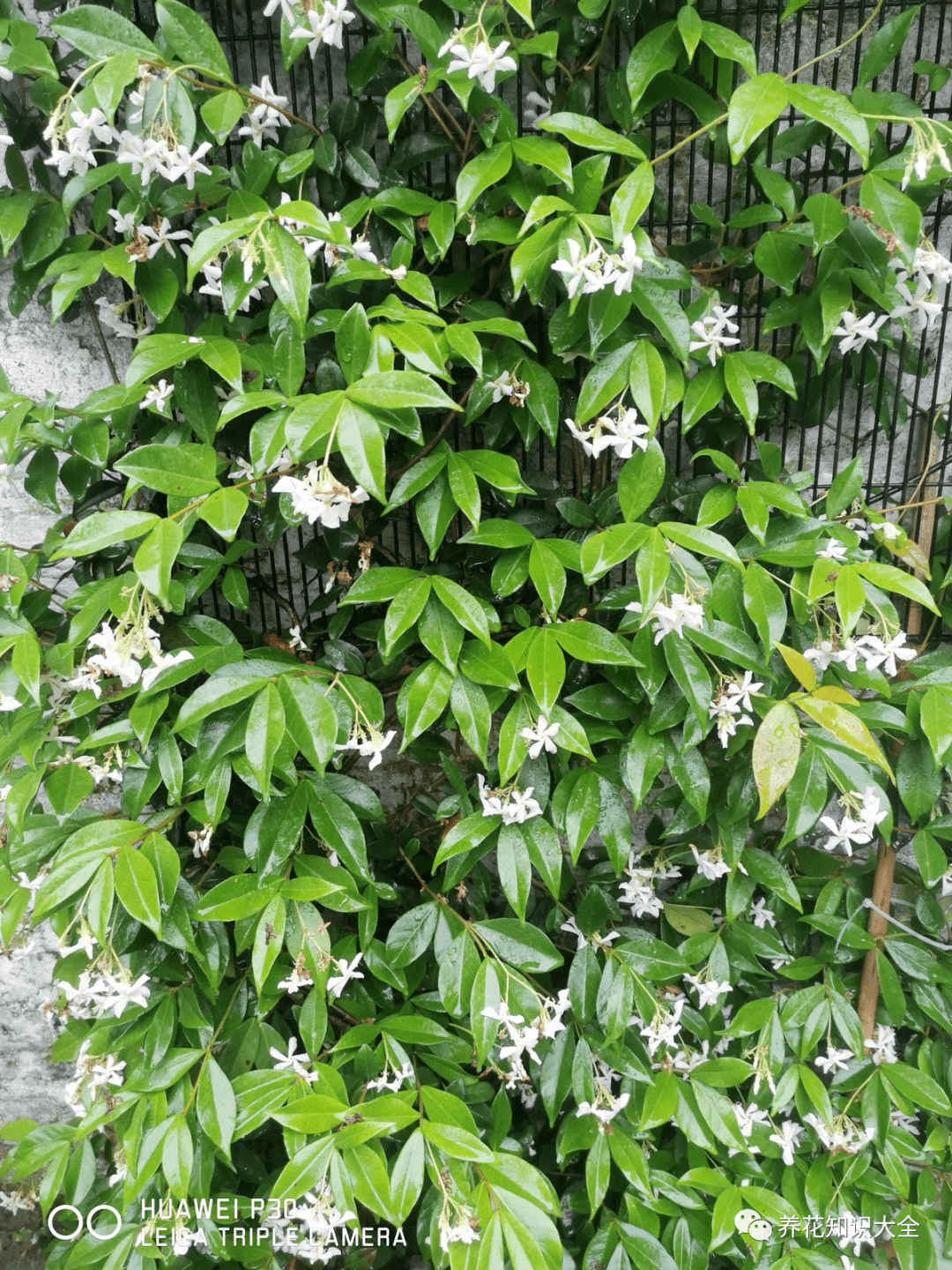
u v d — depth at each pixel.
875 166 0.57
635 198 0.50
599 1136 0.64
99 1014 0.64
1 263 0.73
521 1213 0.52
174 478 0.49
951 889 0.71
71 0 0.65
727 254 0.63
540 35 0.54
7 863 0.57
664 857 0.70
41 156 0.64
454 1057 0.62
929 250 0.57
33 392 0.76
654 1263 0.62
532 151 0.52
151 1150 0.54
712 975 0.67
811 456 0.75
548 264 0.53
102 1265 0.64
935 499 0.64
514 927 0.58
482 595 0.62
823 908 0.70
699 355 0.59
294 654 0.64
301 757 0.59
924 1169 0.71
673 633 0.54
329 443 0.46
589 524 0.61
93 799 0.81
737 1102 0.70
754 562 0.56
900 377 0.69
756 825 0.76
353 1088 0.60
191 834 0.58
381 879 0.67
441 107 0.62
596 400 0.55
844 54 0.69
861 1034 0.69
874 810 0.55
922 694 0.61
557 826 0.57
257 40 0.68
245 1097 0.56
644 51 0.54
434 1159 0.52
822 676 0.60
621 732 0.59
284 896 0.54
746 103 0.48
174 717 0.56
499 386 0.58
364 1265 0.69
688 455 0.74
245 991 0.63
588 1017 0.62
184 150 0.52
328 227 0.47
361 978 0.61
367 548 0.62
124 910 0.56
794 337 0.69
